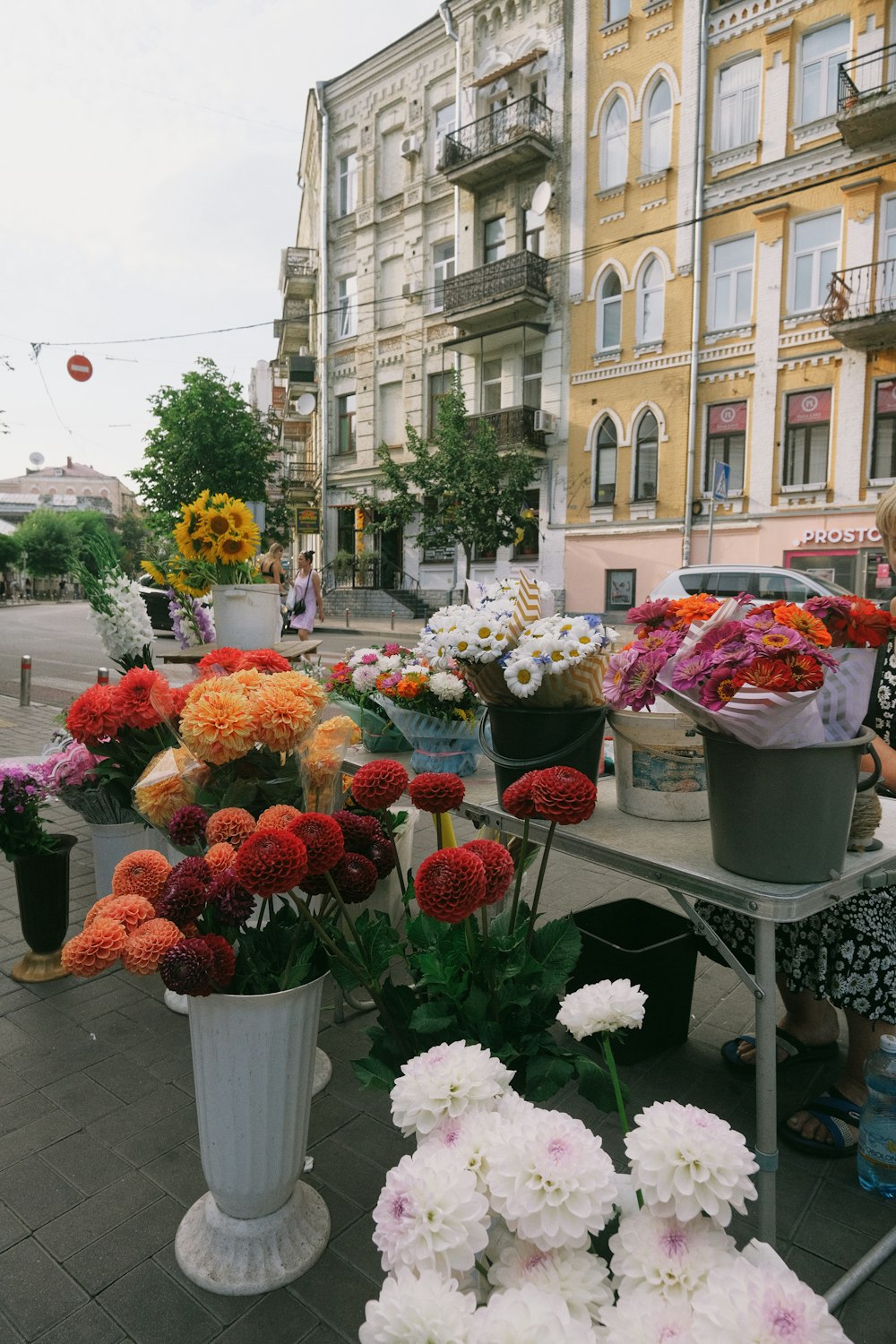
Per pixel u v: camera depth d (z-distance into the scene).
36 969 3.14
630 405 18.52
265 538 27.47
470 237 21.31
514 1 19.88
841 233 15.52
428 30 21.81
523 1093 1.68
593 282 18.89
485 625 2.16
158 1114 2.35
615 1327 0.87
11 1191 2.04
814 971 2.20
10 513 94.38
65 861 3.10
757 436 16.75
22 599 58.25
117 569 3.54
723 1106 2.38
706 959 3.38
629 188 18.09
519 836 2.33
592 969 2.53
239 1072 1.66
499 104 20.84
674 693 1.63
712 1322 0.83
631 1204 1.12
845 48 15.31
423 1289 0.86
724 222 16.91
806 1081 2.50
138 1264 1.82
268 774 2.10
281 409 36.53
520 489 19.27
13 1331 1.65
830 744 1.53
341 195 25.17
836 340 15.62
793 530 16.45
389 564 25.00
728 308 17.11
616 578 19.12
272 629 3.79
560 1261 0.98
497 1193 0.98
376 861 1.81
